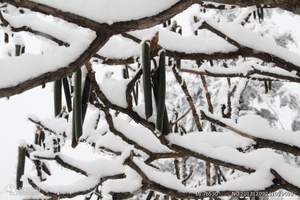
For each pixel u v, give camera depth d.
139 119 1.33
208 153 1.46
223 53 1.35
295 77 1.60
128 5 1.02
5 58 1.00
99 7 1.02
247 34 1.35
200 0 1.02
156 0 1.02
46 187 1.57
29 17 1.35
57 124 1.88
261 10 1.97
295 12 1.07
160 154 1.52
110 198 1.58
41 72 1.00
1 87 0.98
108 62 1.42
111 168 1.61
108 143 1.77
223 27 1.35
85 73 1.16
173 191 1.51
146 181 1.50
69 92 1.18
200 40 1.36
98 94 1.27
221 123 1.50
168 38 1.34
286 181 1.43
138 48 1.40
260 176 1.46
